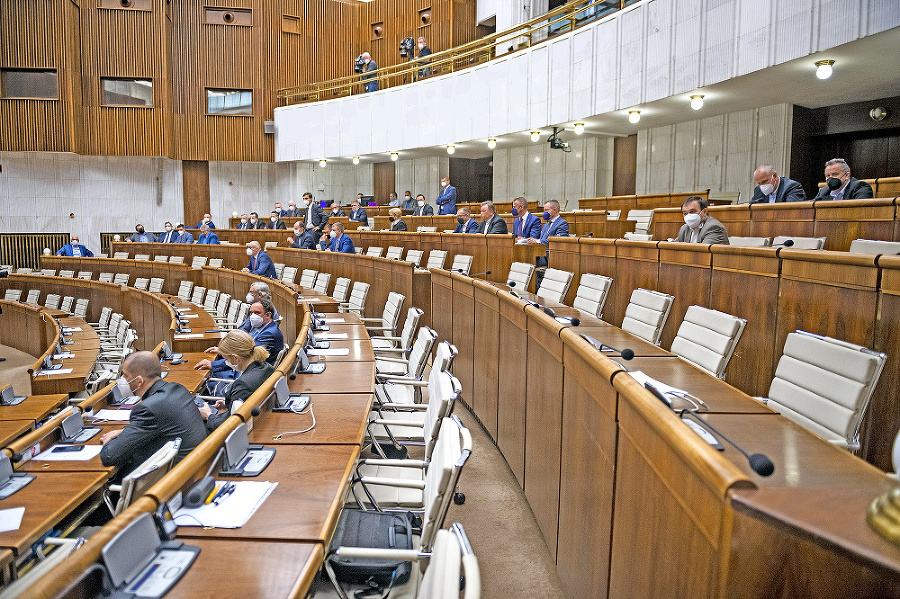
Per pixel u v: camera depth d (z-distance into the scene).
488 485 3.80
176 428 3.20
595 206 11.25
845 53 7.29
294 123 18.33
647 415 1.66
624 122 11.90
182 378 4.88
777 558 1.21
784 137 10.18
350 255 9.14
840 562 1.18
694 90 9.08
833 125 10.27
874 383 2.07
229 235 14.21
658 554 1.65
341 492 2.16
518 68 12.54
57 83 16.97
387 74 16.70
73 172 18.05
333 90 18.52
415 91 15.30
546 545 3.04
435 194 17.86
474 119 13.73
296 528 1.89
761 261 3.59
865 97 9.66
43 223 17.94
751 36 8.04
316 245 11.27
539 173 15.67
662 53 9.48
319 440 2.71
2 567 2.24
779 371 2.52
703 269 4.15
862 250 3.95
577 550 2.46
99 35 17.56
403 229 10.80
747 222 5.76
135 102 17.94
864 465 1.50
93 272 13.82
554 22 11.90
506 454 4.02
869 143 10.20
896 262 2.61
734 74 8.31
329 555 2.05
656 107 10.34
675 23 9.20
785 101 9.97
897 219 4.12
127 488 2.30
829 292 3.07
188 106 18.48
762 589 1.22
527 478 3.45
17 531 2.43
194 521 1.92
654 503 1.69
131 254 14.62
